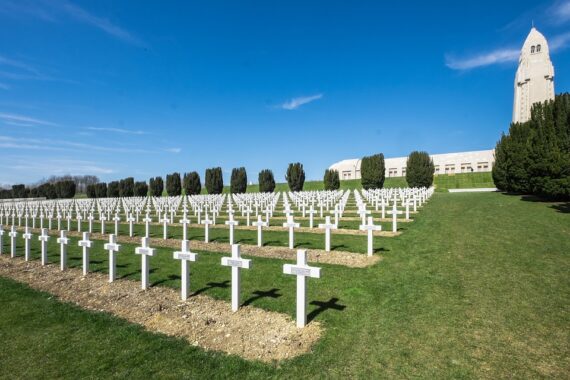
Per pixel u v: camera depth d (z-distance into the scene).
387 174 72.44
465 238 10.89
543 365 4.14
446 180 55.50
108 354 4.96
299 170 47.16
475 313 5.60
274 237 13.14
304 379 4.08
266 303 6.38
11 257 11.86
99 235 16.30
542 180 19.11
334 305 6.20
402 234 12.41
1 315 6.55
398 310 5.88
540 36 44.09
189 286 7.39
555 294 6.16
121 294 7.33
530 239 10.16
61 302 7.08
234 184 50.47
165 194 63.66
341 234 13.21
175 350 4.94
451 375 4.02
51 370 4.63
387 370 4.18
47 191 66.31
